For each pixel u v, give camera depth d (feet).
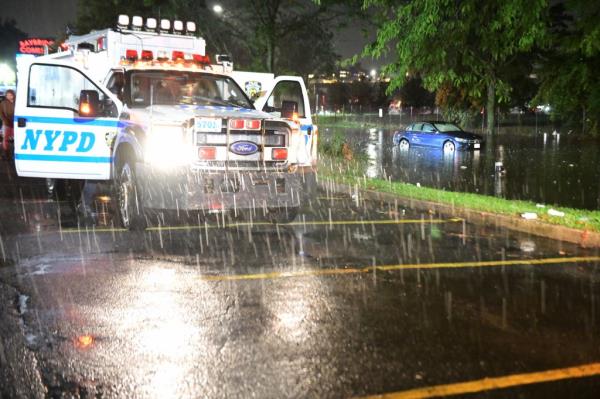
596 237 30.04
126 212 30.27
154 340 16.71
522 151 95.35
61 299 19.85
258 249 27.22
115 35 37.76
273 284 22.06
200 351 16.06
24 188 44.24
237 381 14.43
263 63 80.07
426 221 35.81
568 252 28.48
